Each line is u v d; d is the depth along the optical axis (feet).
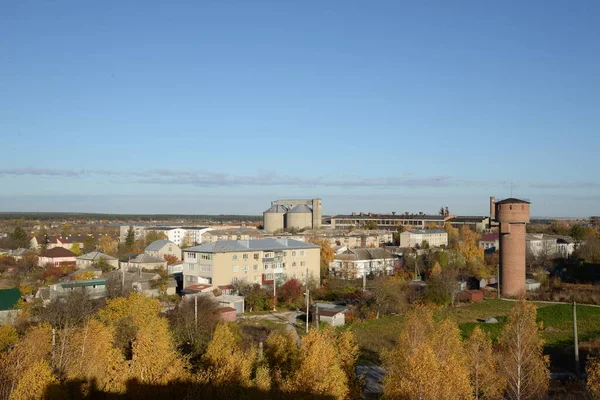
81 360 119.24
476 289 327.67
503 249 317.63
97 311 201.26
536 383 126.93
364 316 248.32
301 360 116.57
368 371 169.68
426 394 98.37
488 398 120.47
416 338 126.11
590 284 338.34
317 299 293.64
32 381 101.24
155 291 279.08
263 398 105.09
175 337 168.14
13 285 305.73
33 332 138.82
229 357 112.16
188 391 103.40
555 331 223.71
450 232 609.42
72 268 353.72
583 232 536.83
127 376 110.32
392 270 382.01
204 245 316.19
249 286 281.74
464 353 130.41
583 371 168.25
